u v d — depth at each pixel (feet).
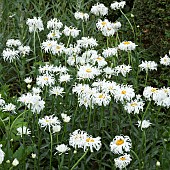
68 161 7.10
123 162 6.53
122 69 8.14
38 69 9.21
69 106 8.14
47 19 11.39
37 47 10.71
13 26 11.05
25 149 7.16
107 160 7.41
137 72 8.92
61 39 10.68
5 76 9.93
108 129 8.07
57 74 8.28
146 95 7.24
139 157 7.23
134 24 10.16
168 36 9.52
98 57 8.56
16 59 9.93
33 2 12.34
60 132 7.70
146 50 9.88
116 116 7.93
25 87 9.34
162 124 8.41
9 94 8.98
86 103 7.36
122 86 7.47
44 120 6.90
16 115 8.07
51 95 8.39
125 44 8.64
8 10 11.40
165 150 7.09
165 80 9.35
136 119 8.07
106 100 7.21
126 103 7.40
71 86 8.17
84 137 6.50
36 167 7.25
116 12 12.26
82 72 7.50
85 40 8.93
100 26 9.29
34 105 7.17
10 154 6.95
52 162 7.50
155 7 9.78
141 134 7.54
